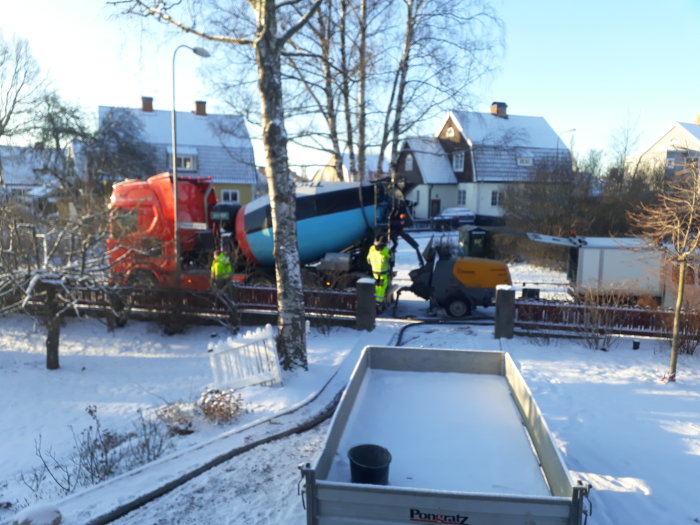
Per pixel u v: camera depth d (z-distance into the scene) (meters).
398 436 4.54
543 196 22.47
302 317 8.99
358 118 18.27
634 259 13.70
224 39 8.54
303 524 4.86
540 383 8.67
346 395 4.70
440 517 3.17
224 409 7.37
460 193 42.31
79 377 10.02
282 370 8.91
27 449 7.45
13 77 30.50
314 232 13.85
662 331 10.65
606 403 7.82
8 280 10.09
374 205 13.94
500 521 3.12
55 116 31.39
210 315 12.52
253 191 39.94
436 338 11.24
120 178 31.05
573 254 15.02
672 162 15.09
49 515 4.72
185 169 38.41
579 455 6.22
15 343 11.78
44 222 11.98
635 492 5.40
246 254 14.56
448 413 5.05
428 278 13.23
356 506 3.25
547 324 11.15
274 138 8.45
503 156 39.81
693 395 8.12
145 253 12.07
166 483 5.57
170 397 8.98
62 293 11.27
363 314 11.84
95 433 7.73
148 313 12.58
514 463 4.08
